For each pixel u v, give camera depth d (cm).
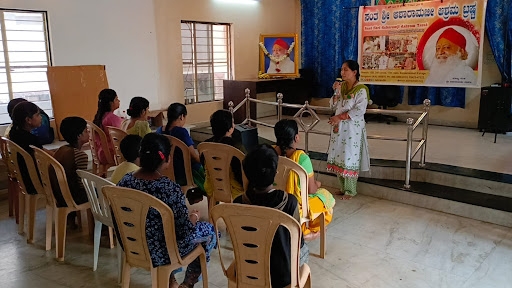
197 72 720
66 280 269
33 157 312
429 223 356
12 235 339
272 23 812
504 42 591
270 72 761
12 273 278
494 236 330
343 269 281
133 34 614
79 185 293
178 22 669
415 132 622
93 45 572
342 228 348
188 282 246
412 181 430
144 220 205
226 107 743
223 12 726
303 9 805
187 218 215
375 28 661
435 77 620
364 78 684
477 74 585
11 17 504
